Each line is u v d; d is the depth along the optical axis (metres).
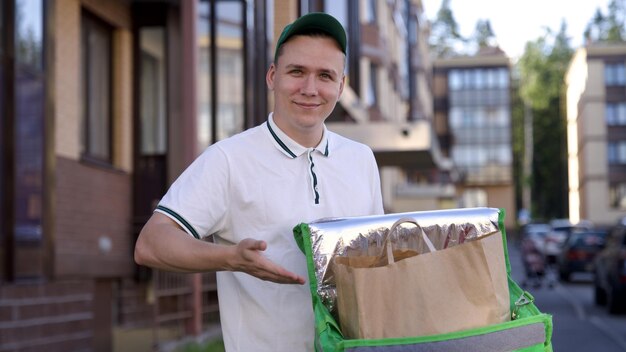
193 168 2.71
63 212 9.78
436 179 46.91
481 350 2.37
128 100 11.75
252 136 2.77
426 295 2.38
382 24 30.31
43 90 8.63
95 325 10.35
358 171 2.91
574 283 26.53
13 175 8.16
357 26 23.61
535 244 24.31
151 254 2.50
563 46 80.50
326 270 2.56
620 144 61.06
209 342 10.21
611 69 61.28
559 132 79.12
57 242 9.57
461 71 70.81
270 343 2.72
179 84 11.71
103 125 11.38
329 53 2.74
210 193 2.67
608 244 17.62
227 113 12.99
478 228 2.64
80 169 10.29
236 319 2.76
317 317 2.46
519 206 85.62
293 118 2.75
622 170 60.97
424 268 2.39
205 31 12.81
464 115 70.62
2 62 8.16
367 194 2.90
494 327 2.40
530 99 80.25
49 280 8.74
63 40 10.05
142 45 11.89
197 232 2.66
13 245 8.15
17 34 8.29
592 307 18.30
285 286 2.72
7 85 8.16
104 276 10.67
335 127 16.56
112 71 11.60
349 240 2.56
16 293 8.21
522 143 81.50
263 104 14.62
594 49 61.28
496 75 70.50
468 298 2.41
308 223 2.61
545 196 79.56
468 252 2.43
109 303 10.89
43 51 8.67
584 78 62.22
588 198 61.31
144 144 11.81
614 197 61.03
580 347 11.86
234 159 2.71
